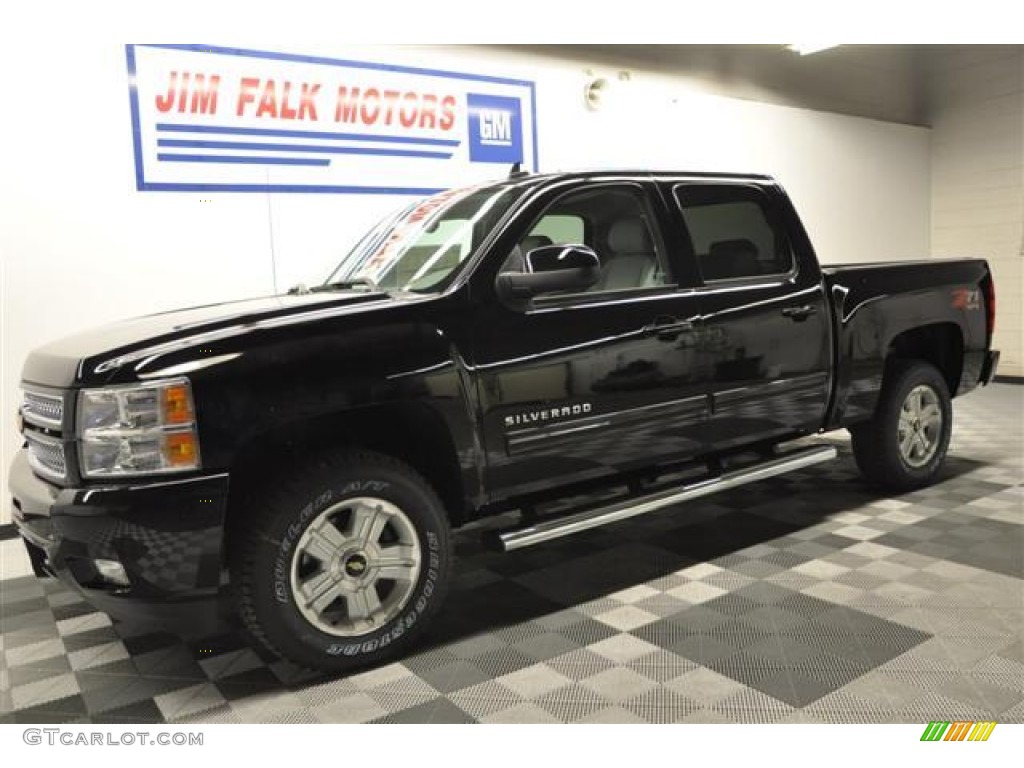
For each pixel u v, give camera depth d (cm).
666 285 344
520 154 657
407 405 279
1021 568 338
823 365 394
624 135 723
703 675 258
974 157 977
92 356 249
